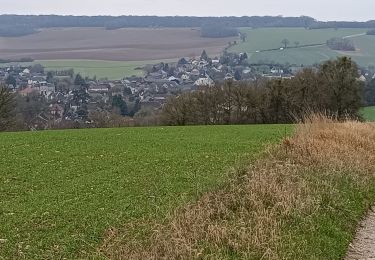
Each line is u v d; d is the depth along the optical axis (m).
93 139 27.56
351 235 10.55
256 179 12.35
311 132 17.88
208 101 56.22
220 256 8.43
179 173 16.36
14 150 22.50
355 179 13.93
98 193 13.61
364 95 57.19
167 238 9.01
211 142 25.28
